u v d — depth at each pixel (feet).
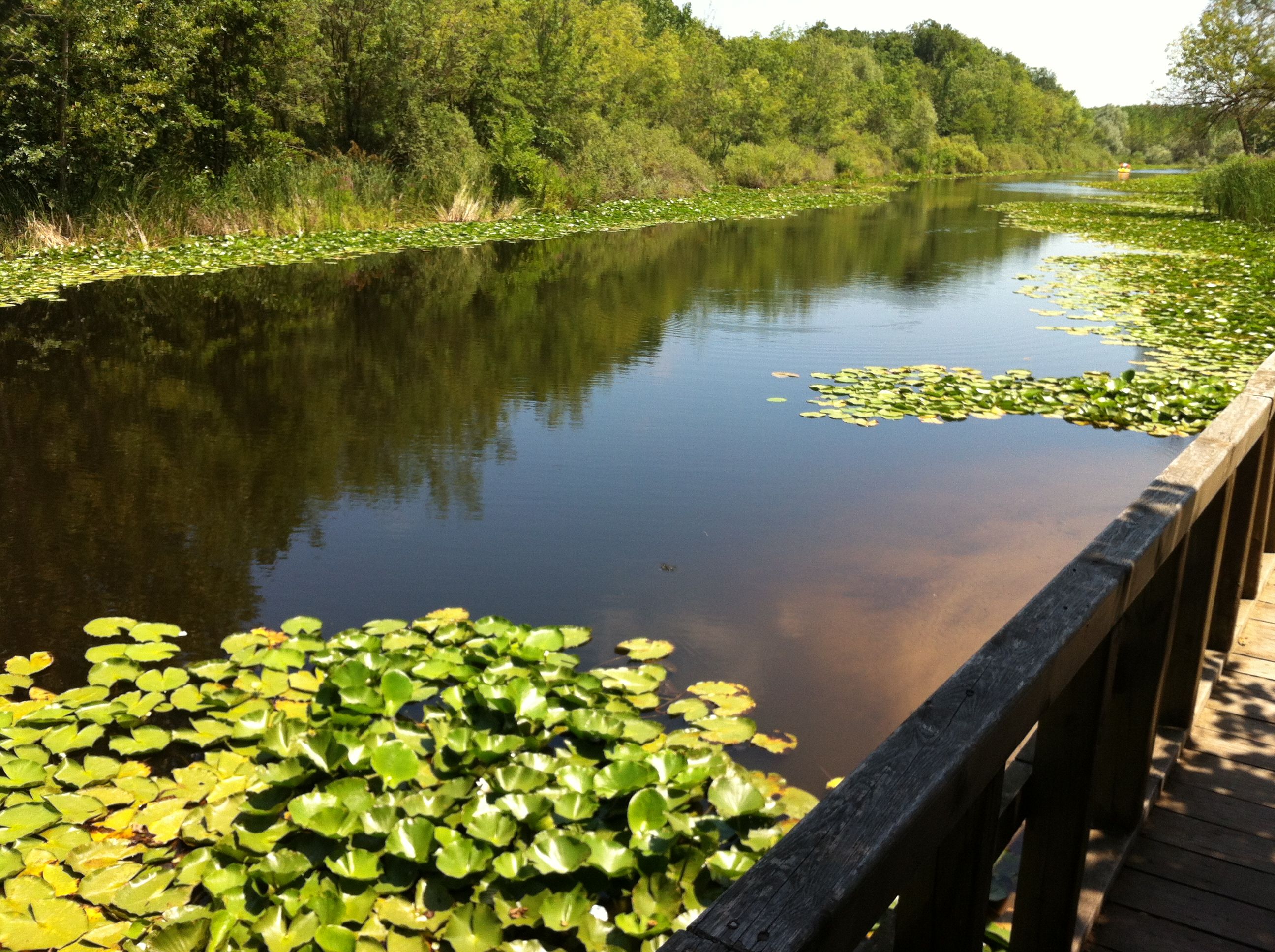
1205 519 7.13
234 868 7.09
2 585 12.52
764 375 24.54
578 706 9.39
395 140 61.46
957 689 3.70
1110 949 5.64
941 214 80.48
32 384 22.26
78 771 8.34
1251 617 9.87
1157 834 6.66
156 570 13.00
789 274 43.93
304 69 55.26
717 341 28.78
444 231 54.34
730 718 9.41
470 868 6.94
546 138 73.92
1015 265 47.57
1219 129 90.38
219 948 6.33
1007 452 18.40
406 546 13.85
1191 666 7.41
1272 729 7.93
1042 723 4.95
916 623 11.67
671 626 11.51
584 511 15.24
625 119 94.07
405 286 37.24
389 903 6.81
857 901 2.84
